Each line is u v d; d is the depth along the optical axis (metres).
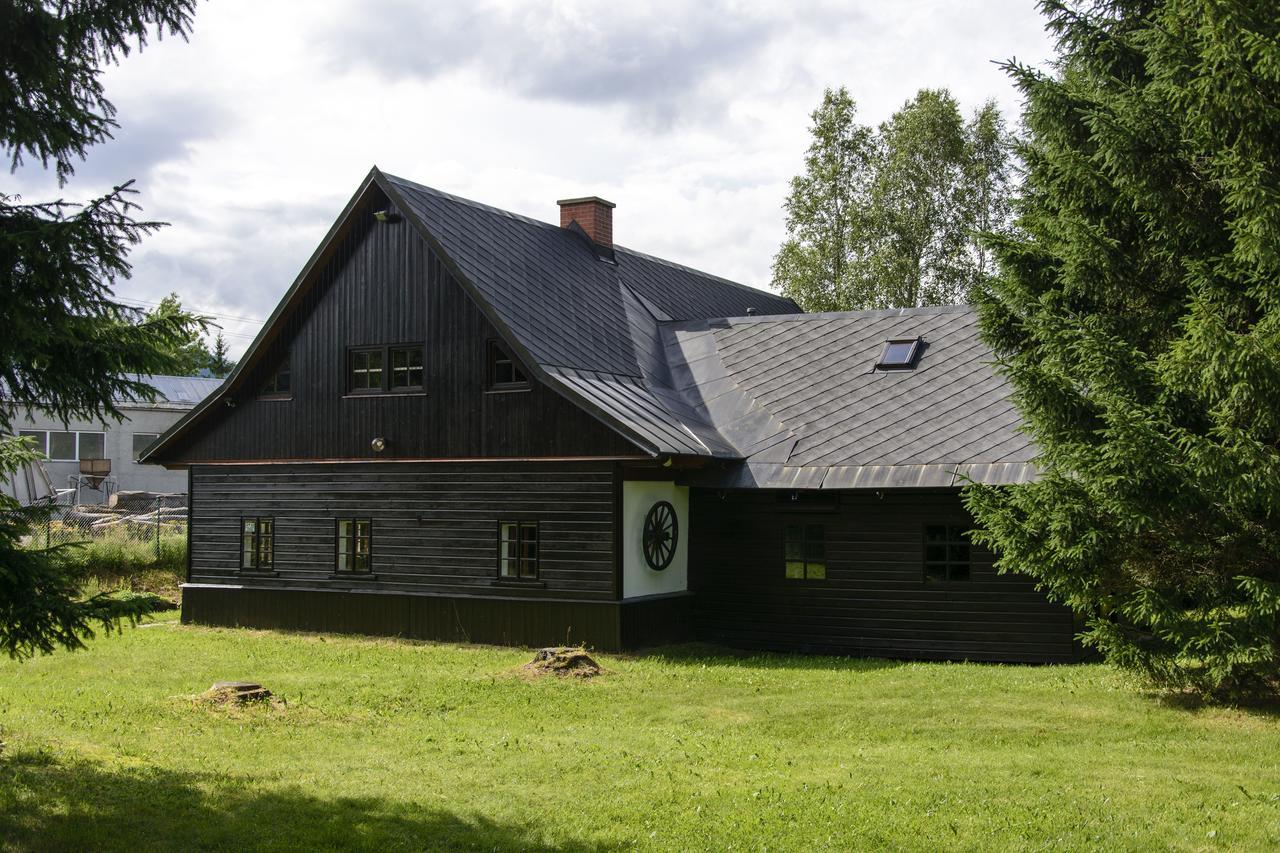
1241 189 11.89
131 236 9.02
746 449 20.00
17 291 8.68
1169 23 12.97
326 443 21.41
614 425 18.30
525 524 19.36
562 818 9.50
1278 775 10.67
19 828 8.81
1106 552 13.23
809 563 19.52
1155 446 12.12
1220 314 12.75
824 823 9.33
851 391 20.84
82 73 9.48
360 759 11.34
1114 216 13.98
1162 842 8.84
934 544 18.66
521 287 21.09
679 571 20.16
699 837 9.04
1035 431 14.23
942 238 40.03
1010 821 9.34
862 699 14.61
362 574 20.92
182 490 46.22
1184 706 13.69
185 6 9.48
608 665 17.20
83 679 15.95
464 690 15.07
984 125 40.22
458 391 20.05
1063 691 14.92
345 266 21.34
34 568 8.85
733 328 23.67
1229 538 12.77
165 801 9.63
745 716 13.65
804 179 41.94
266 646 19.39
